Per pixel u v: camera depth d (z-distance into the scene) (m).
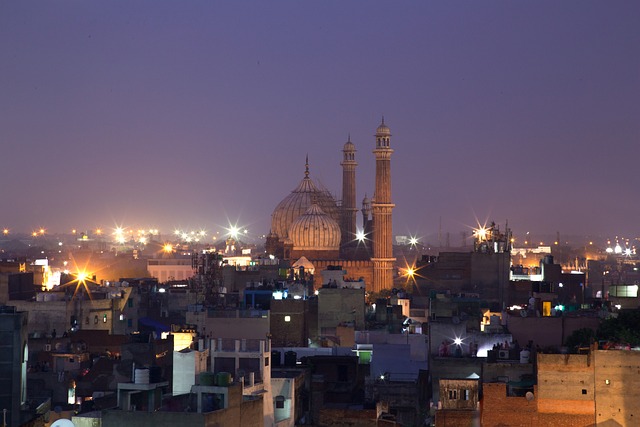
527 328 177.12
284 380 134.62
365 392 154.88
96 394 165.88
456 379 131.50
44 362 179.25
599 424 126.25
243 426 108.88
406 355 173.25
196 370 125.06
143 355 177.00
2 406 117.88
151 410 107.06
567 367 127.00
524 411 127.31
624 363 126.25
